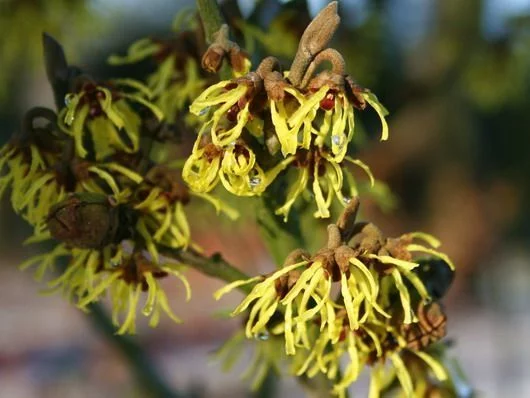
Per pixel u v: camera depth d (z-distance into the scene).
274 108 0.22
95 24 0.39
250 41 0.28
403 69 0.57
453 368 0.26
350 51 0.44
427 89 0.58
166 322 0.99
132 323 0.24
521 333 0.97
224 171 0.22
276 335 0.27
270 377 0.34
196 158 0.22
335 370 0.24
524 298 1.10
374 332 0.24
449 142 0.68
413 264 0.23
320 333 0.24
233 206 0.30
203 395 0.37
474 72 0.51
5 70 0.41
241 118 0.22
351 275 0.23
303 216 0.27
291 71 0.22
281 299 0.23
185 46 0.27
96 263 0.24
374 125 0.67
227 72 0.24
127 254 0.24
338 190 0.23
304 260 0.23
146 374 0.37
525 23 0.50
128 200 0.24
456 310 1.09
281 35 0.30
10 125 0.56
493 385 0.90
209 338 0.98
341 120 0.22
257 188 0.23
